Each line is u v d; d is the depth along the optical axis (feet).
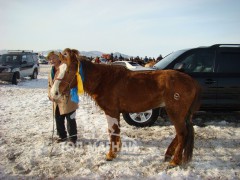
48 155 16.20
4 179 13.39
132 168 14.49
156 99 14.83
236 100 21.68
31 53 66.69
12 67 53.88
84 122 23.39
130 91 14.78
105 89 14.85
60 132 18.08
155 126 21.93
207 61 22.00
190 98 14.55
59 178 13.48
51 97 14.20
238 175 13.83
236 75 21.62
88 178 13.44
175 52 24.09
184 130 14.66
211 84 21.42
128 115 21.42
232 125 22.67
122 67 15.38
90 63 15.02
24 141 18.56
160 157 16.01
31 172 14.10
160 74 14.87
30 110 28.84
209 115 26.22
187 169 14.35
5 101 34.30
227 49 22.17
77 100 15.43
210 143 18.31
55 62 16.07
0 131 20.80
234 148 17.49
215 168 14.56
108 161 15.38
